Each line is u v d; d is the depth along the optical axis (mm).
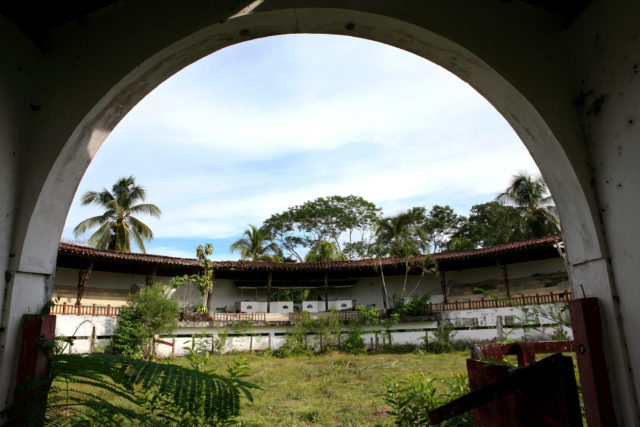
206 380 2162
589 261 2309
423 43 2664
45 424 2104
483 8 2592
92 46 2557
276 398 8500
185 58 2682
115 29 2568
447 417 2168
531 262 21734
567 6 2551
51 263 2484
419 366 13211
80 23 2604
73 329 15344
